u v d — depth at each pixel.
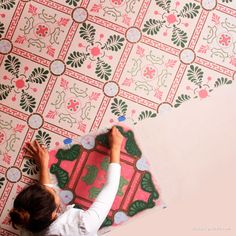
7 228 1.84
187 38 1.85
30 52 1.85
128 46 1.85
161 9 1.85
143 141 1.84
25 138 1.84
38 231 1.47
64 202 1.84
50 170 1.84
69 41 1.85
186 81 1.84
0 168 1.84
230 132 1.84
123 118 1.84
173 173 1.84
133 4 1.85
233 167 1.84
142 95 1.85
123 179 1.84
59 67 1.85
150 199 1.84
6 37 1.84
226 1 1.85
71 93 1.85
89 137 1.84
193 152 1.84
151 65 1.85
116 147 1.75
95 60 1.85
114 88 1.84
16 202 1.45
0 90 1.84
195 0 1.85
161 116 1.84
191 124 1.84
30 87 1.84
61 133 1.84
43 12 1.85
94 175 1.84
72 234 1.49
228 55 1.84
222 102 1.84
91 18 1.85
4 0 1.84
